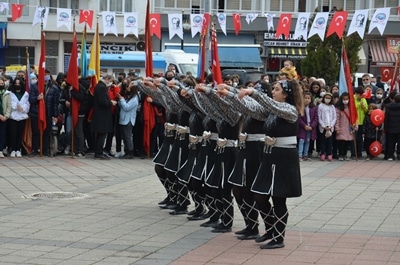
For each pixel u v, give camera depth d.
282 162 8.17
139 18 34.75
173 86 9.98
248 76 22.59
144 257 7.91
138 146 17.66
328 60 27.89
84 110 17.30
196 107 9.62
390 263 7.68
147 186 13.13
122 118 17.30
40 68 16.88
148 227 9.56
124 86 17.41
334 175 14.85
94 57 17.03
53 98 17.28
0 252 8.05
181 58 25.94
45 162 16.31
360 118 18.30
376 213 10.60
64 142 17.88
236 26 22.94
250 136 8.69
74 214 10.38
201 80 13.45
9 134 17.14
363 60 34.56
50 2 35.09
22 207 10.86
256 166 8.65
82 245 8.45
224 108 8.86
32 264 7.57
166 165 10.45
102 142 17.09
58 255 7.95
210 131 9.60
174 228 9.54
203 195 10.02
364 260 7.80
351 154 18.45
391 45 35.91
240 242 8.72
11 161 16.39
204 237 9.00
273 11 35.91
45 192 12.27
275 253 8.12
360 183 13.70
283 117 8.04
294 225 9.71
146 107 17.25
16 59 36.06
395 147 18.69
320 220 10.06
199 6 35.81
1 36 35.06
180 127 10.34
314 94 18.50
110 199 11.71
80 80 17.25
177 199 10.61
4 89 16.97
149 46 12.62
